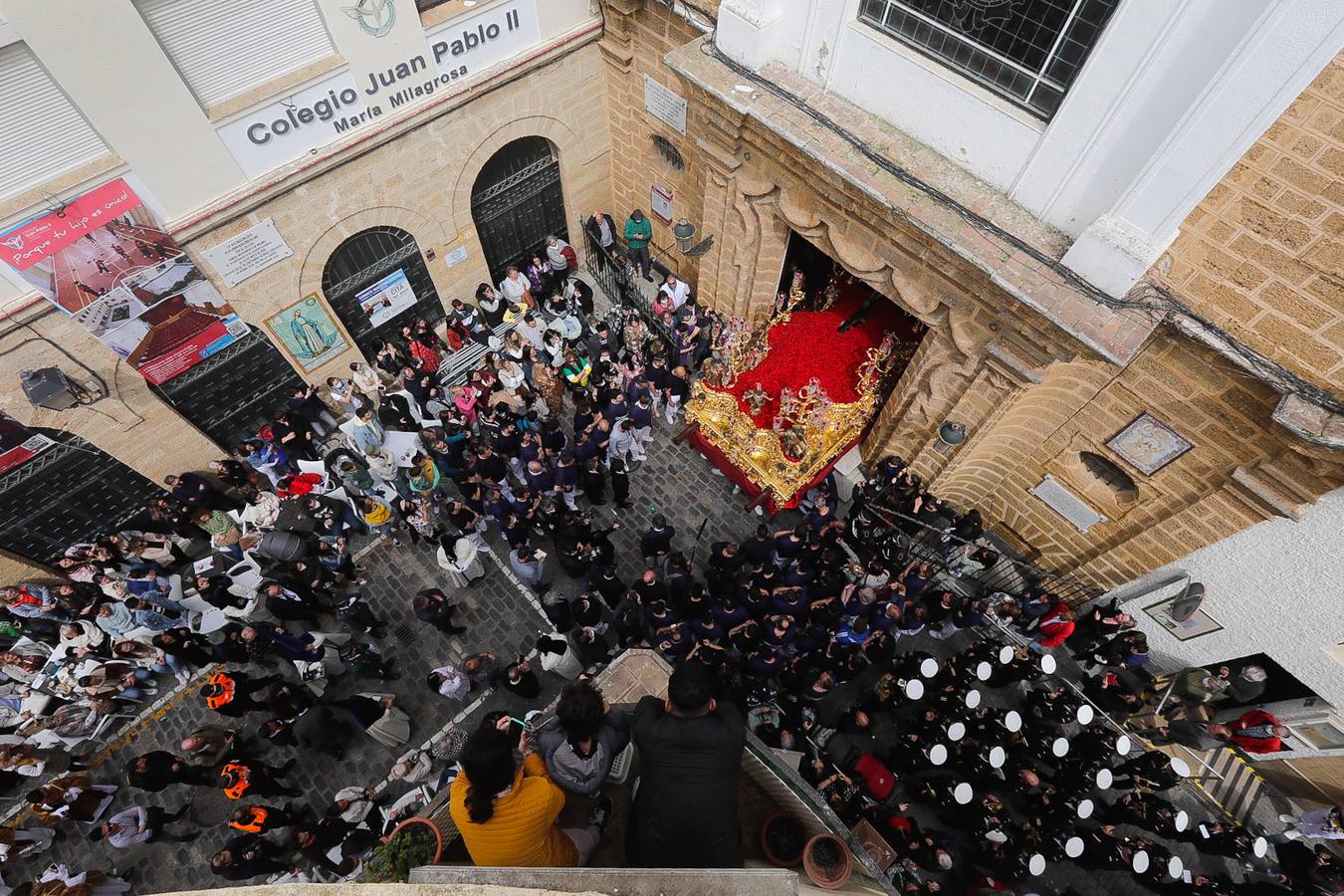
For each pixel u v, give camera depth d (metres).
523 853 4.57
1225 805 11.62
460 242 14.78
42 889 9.85
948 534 12.50
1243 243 7.34
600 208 17.23
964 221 8.98
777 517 14.06
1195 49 6.50
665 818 4.32
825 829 4.86
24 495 11.73
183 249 10.84
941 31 8.59
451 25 11.47
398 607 13.04
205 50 9.42
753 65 10.45
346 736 11.20
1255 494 8.60
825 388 13.38
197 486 12.98
